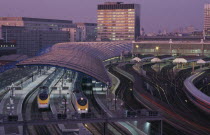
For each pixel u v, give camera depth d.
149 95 136.50
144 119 81.62
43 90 119.31
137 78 177.88
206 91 160.38
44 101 112.56
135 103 127.44
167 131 89.81
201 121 100.25
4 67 189.12
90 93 142.88
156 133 87.50
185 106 121.38
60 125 94.06
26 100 128.25
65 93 138.62
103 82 137.50
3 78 166.75
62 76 182.00
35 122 77.81
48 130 91.00
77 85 156.00
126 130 91.06
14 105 117.25
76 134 85.00
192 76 182.00
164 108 116.38
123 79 190.38
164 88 154.62
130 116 82.56
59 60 146.75
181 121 99.69
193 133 88.06
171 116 105.25
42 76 190.12
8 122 76.62
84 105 106.19
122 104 121.25
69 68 137.88
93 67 152.38
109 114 105.94
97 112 109.06
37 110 112.25
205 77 196.12
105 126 82.06
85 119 80.06
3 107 114.12
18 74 186.75
